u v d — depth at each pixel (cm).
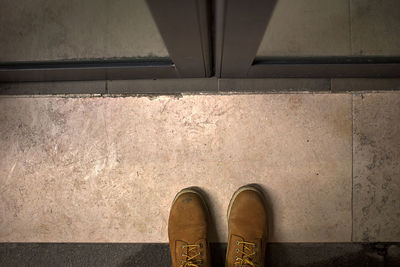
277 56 59
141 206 74
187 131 72
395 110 70
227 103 71
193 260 71
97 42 60
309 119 71
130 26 56
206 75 68
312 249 73
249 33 41
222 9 35
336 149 71
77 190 74
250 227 70
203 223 71
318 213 72
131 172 73
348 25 58
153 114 72
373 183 71
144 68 61
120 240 74
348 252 72
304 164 72
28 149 74
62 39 61
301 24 56
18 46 63
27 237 75
